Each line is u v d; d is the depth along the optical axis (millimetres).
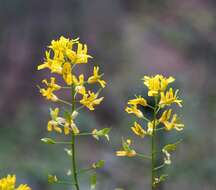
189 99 13992
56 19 18656
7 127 15750
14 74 18672
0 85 18438
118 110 17578
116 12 19906
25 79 18453
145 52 21375
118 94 17953
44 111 16531
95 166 3949
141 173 13508
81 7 18891
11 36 18656
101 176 13133
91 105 3957
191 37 20750
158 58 20953
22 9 18656
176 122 3984
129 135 14680
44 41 18688
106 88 18031
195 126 13281
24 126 15836
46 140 3932
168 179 11812
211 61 19375
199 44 20188
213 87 17203
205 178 12117
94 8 19172
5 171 12781
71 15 18766
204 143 12961
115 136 15102
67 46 3924
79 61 3916
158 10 24469
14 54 18688
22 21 18656
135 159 13719
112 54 19375
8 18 18625
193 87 17016
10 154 13805
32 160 13352
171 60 20750
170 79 3955
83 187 11617
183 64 20328
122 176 13266
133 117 13328
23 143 14719
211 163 12188
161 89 3949
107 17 19438
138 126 3984
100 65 19094
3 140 14828
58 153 14070
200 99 14531
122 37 20344
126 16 23797
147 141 14242
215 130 13289
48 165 13062
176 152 12406
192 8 24297
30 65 18656
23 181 12508
